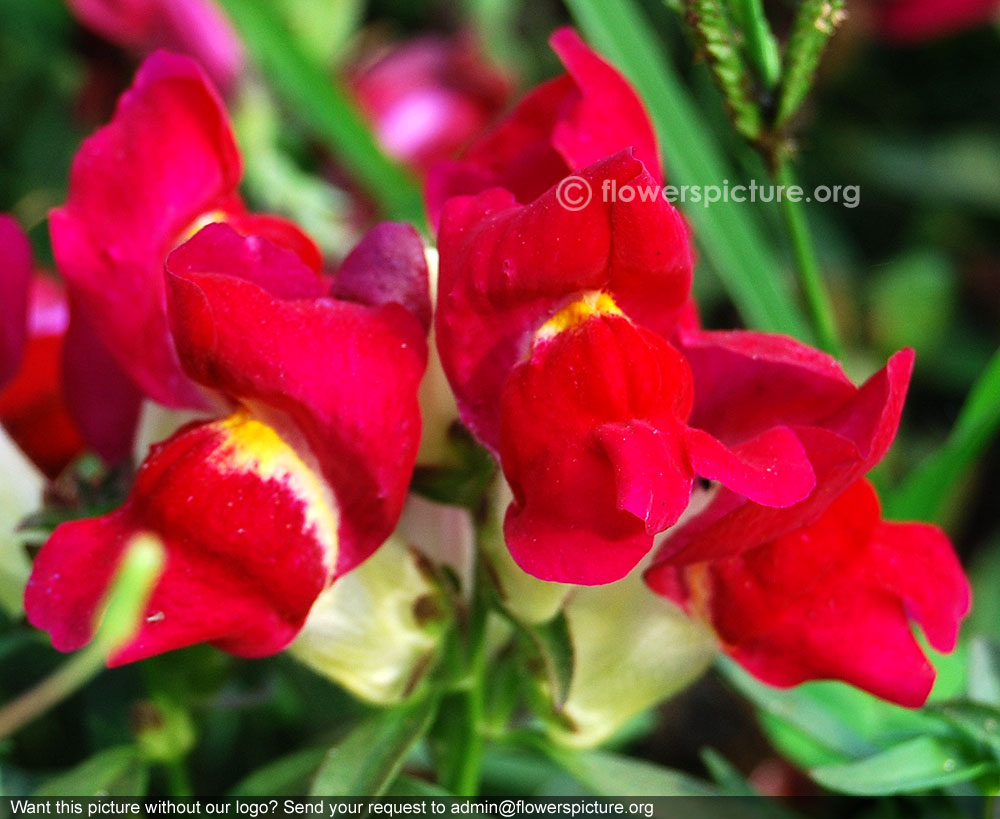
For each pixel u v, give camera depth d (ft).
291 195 1.25
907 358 0.69
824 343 0.85
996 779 0.77
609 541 0.66
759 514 0.69
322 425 0.68
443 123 1.36
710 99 1.34
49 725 0.87
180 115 0.73
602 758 0.78
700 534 0.70
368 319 0.68
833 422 0.71
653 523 0.64
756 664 0.73
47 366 0.85
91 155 0.73
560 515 0.66
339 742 0.75
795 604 0.72
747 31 0.78
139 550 0.56
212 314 0.67
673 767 1.01
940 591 0.72
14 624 0.81
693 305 0.74
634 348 0.67
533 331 0.68
